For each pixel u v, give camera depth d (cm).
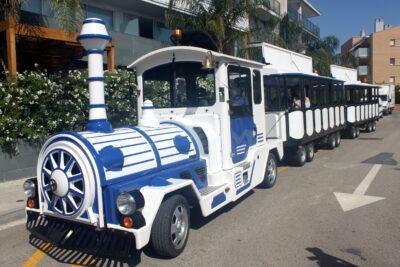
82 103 1041
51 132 1000
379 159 1214
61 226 484
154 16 2127
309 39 3275
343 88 1600
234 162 683
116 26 1923
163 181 492
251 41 1747
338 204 726
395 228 591
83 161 447
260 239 558
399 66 6556
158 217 473
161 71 684
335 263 476
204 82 650
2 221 657
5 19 1094
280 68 1262
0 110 898
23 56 1420
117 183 456
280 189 847
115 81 1127
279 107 1065
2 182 899
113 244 443
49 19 1437
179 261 489
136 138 511
